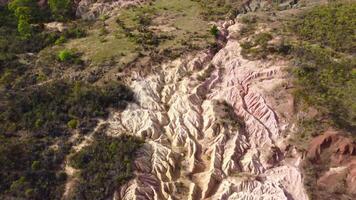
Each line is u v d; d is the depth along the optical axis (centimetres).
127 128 5109
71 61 6094
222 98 5450
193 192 4425
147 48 6250
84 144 4884
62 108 5272
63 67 6019
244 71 5697
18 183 4419
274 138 4900
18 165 4616
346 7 6756
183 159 4834
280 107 5125
